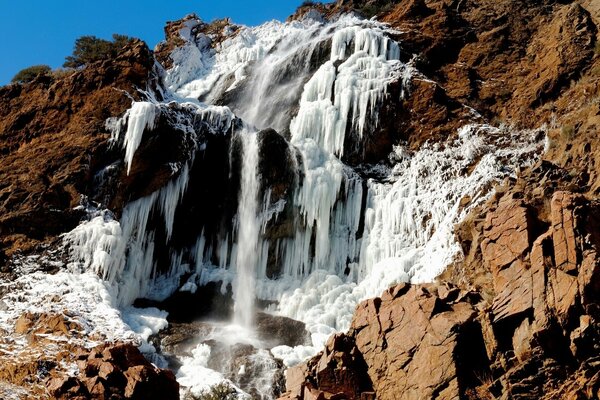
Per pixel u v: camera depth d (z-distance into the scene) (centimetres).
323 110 3300
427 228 2838
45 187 2794
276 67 3881
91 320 2352
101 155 2912
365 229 2998
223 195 3077
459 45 3753
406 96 3338
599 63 3131
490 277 2133
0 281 2531
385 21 4075
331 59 3616
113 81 3198
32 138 3097
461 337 1847
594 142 2389
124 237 2823
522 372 1723
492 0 4088
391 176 3134
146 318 2597
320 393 1856
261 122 3606
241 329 2672
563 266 1812
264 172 3012
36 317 2317
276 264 2989
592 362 1661
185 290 2864
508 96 3350
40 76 3356
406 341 1938
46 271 2598
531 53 3575
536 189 2206
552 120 2973
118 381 1911
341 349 2031
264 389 2316
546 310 1758
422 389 1831
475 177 2833
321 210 3005
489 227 2073
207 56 4606
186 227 3027
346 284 2847
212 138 3138
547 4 3934
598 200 2041
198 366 2384
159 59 4438
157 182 2934
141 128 2911
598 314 1695
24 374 2012
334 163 3117
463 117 3216
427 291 2031
